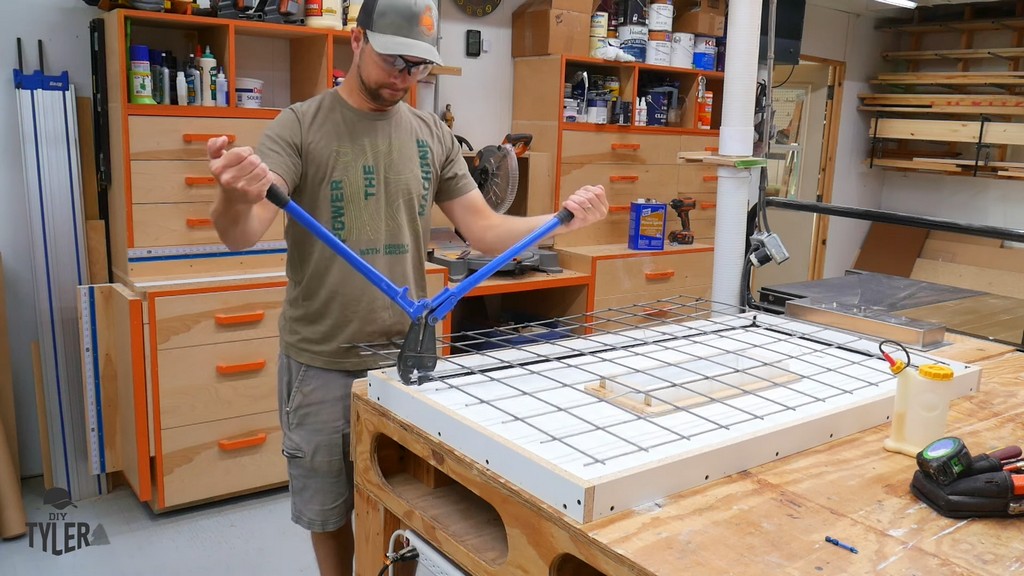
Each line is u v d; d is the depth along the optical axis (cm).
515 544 109
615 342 168
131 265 276
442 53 380
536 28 383
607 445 111
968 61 570
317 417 179
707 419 119
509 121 411
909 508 107
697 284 414
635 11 392
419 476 145
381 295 178
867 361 161
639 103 407
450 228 371
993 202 577
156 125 271
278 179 162
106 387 287
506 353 158
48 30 289
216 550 265
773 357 158
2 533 266
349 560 195
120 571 250
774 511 104
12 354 301
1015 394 156
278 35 317
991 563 94
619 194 408
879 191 640
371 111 175
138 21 280
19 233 296
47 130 282
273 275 291
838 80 580
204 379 276
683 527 99
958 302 246
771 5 234
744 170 214
